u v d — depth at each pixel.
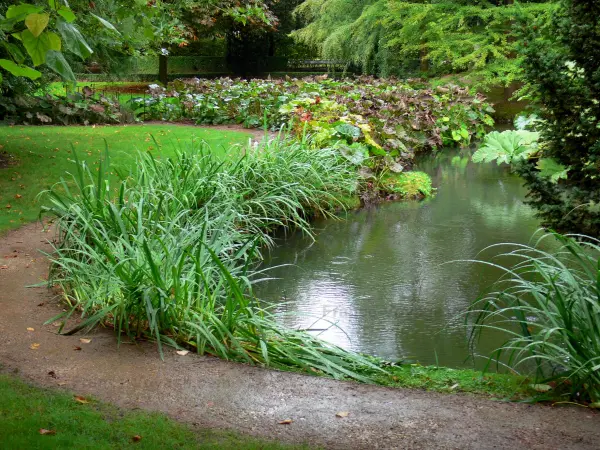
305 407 3.60
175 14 9.88
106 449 2.96
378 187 11.72
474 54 22.59
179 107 17.97
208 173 8.79
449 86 20.67
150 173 8.66
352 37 29.45
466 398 3.78
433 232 9.16
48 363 4.06
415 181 12.28
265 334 4.64
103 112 16.31
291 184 9.60
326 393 3.80
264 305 6.30
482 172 14.07
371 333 5.60
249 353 4.45
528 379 4.15
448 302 6.38
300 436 3.25
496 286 6.81
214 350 4.42
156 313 4.61
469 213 10.31
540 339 4.61
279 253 8.22
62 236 6.37
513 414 3.54
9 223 7.47
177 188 8.16
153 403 3.59
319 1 30.59
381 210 10.62
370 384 4.01
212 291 5.44
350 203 10.82
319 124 12.49
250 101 16.84
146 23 3.96
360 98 17.38
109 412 3.43
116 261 5.13
